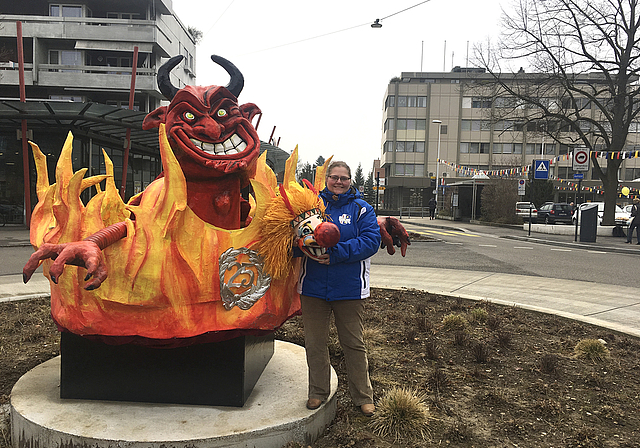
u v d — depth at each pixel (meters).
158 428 2.54
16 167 18.22
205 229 2.57
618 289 8.02
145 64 29.02
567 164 52.62
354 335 3.00
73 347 2.86
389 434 2.89
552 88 26.58
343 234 2.88
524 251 14.24
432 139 54.09
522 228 24.91
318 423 2.83
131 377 2.87
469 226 27.91
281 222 2.61
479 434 2.94
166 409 2.79
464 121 53.81
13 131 17.91
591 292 7.73
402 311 6.08
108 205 2.93
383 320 5.57
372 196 73.25
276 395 3.04
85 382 2.88
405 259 11.96
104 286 2.48
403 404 3.00
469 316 5.71
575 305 6.77
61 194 2.46
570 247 16.39
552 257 12.75
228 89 2.74
